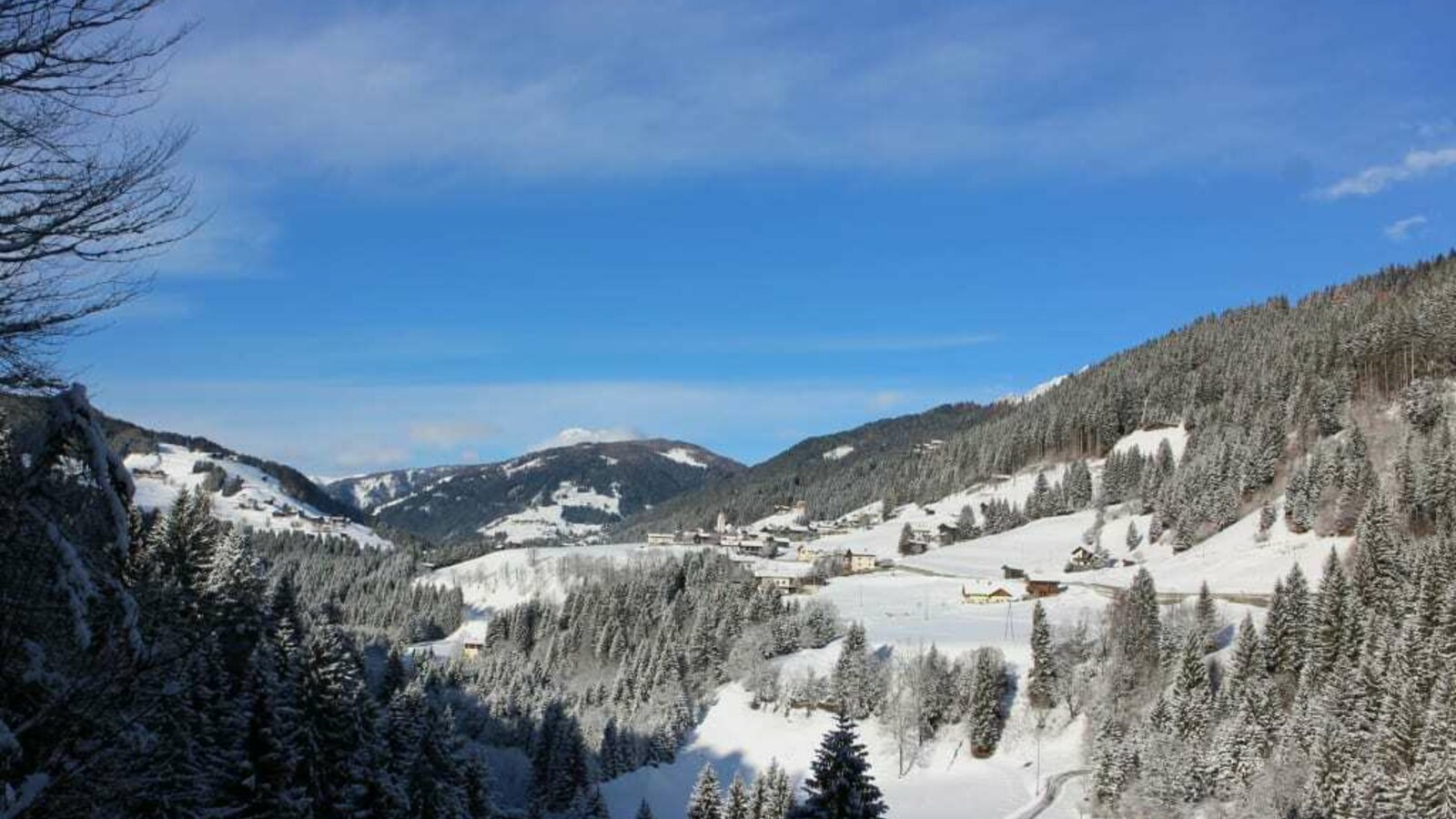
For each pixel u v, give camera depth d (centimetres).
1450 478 11762
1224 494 15988
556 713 9481
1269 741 7769
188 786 1645
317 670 4225
